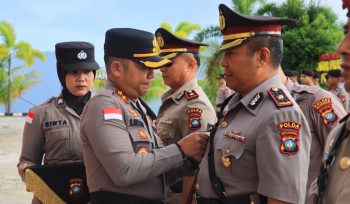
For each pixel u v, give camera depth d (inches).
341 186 60.9
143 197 95.9
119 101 97.5
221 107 97.0
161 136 129.8
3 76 1453.0
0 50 1427.2
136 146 95.1
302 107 133.3
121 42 98.1
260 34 86.7
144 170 91.0
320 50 868.6
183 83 133.5
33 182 112.2
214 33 932.6
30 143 128.1
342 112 131.4
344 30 61.7
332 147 65.6
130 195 94.6
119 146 90.7
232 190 84.2
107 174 94.4
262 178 79.8
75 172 115.3
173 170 104.7
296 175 78.7
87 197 115.7
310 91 134.6
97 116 93.1
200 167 92.1
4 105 1489.9
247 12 952.9
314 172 129.8
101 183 95.0
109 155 90.3
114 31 99.3
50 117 127.6
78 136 126.7
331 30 892.0
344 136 64.7
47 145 127.3
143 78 99.4
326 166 65.2
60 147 125.8
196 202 91.4
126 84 99.4
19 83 1480.1
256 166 83.0
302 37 883.4
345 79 59.4
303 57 887.1
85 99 131.8
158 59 100.2
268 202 79.4
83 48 128.6
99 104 94.6
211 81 510.3
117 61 98.9
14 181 309.9
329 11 938.1
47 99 134.0
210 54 882.8
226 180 85.1
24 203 253.0
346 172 60.9
